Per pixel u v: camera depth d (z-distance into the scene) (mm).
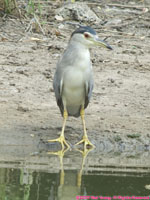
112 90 16609
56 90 12812
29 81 16656
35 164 11133
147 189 9891
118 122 14148
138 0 28516
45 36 21344
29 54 19250
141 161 11922
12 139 12656
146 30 23938
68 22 23281
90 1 27062
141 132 13586
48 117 14117
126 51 20688
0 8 22375
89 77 12578
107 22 24312
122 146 13008
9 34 21000
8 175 10328
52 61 18781
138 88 16969
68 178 10297
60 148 12625
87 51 12547
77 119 14250
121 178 10477
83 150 12656
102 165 11391
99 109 15039
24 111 14336
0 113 13984
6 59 18406
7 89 15781
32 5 22328
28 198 9234
